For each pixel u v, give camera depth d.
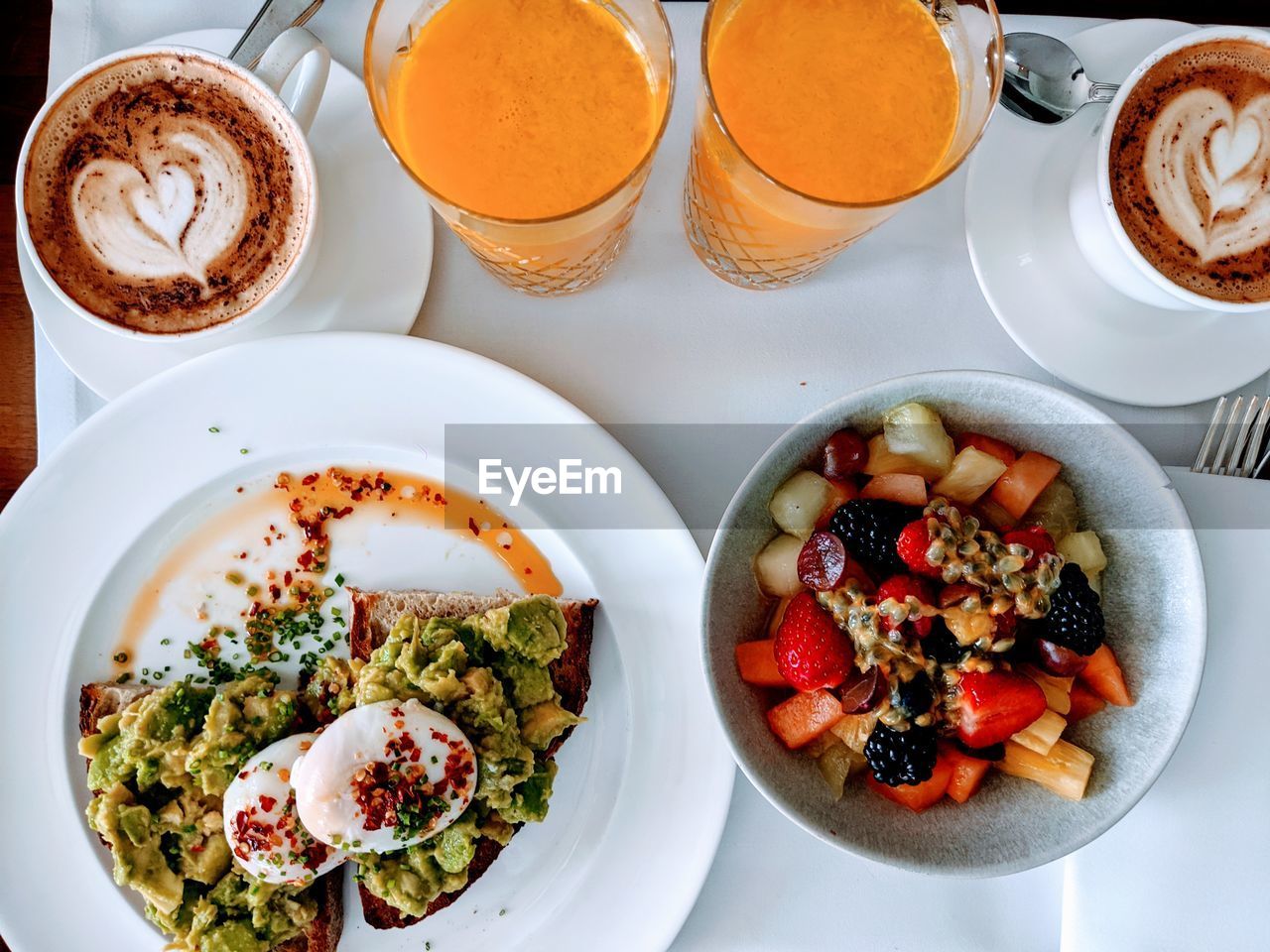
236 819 0.35
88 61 0.40
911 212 0.40
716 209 0.35
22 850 0.38
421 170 0.32
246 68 0.37
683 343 0.40
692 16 0.40
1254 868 0.37
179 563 0.40
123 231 0.37
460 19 0.32
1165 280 0.34
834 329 0.40
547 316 0.40
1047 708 0.34
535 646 0.36
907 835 0.34
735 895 0.39
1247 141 0.35
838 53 0.32
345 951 0.38
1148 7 0.41
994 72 0.30
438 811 0.34
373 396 0.39
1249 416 0.38
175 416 0.39
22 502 0.38
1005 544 0.33
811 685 0.33
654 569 0.38
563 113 0.32
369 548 0.40
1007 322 0.38
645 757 0.38
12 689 0.39
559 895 0.38
